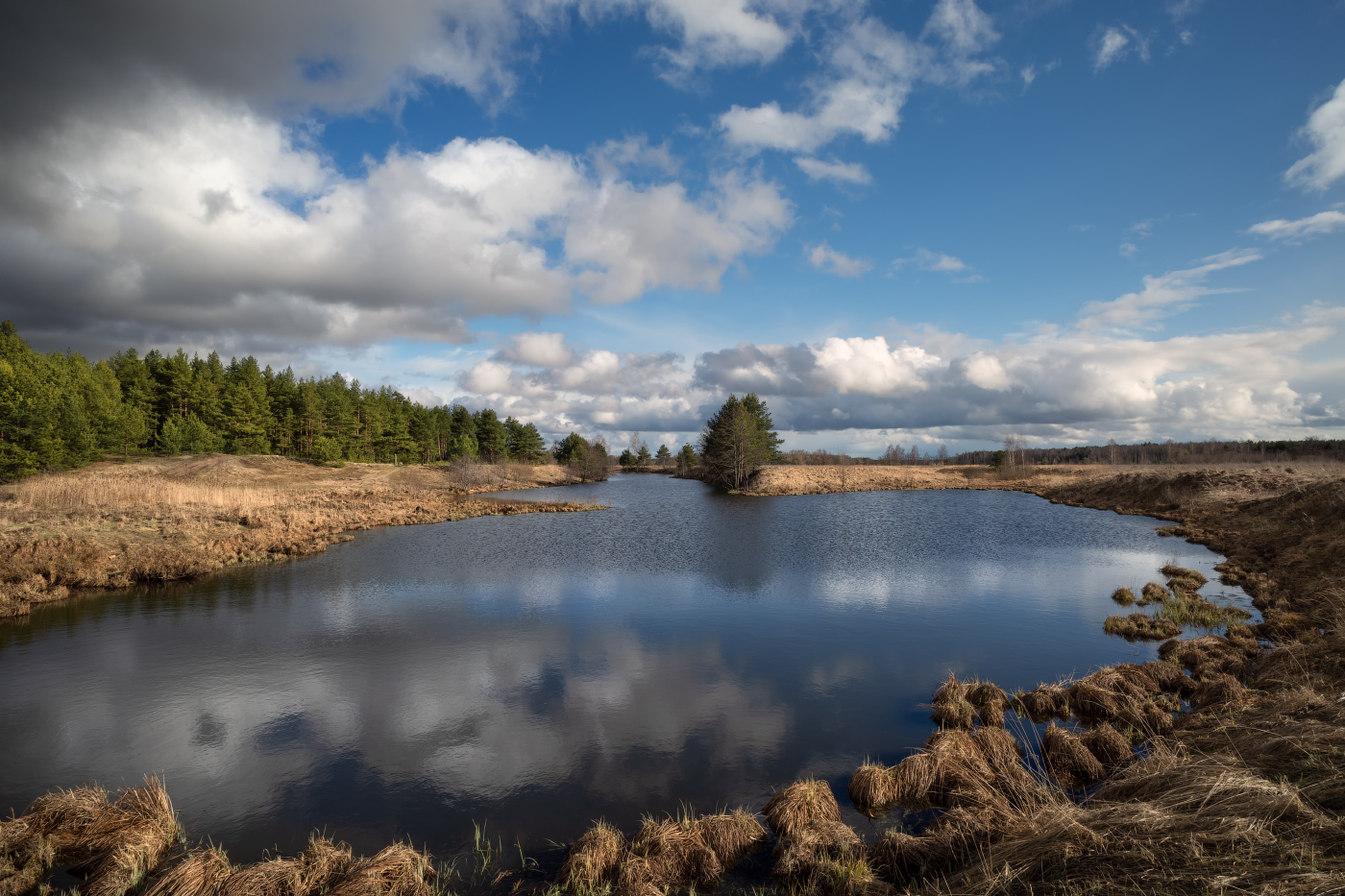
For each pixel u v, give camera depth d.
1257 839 4.91
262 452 77.94
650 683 13.73
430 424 110.19
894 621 18.56
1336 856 4.42
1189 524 39.31
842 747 10.64
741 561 28.83
